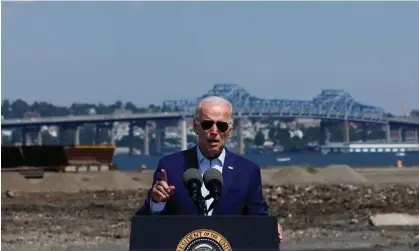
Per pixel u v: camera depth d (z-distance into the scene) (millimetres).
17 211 42594
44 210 43406
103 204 47906
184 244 7477
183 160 8516
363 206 43125
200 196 8125
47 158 100938
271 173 91250
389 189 57438
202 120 8391
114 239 29531
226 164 8445
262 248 7469
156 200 8102
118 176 68438
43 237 30031
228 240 7480
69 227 33938
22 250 26516
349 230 31578
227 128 8414
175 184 8359
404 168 125562
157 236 7480
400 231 30953
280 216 38594
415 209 40594
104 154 111625
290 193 54406
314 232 31062
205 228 7492
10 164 98188
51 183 65188
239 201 8320
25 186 64062
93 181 68062
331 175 77688
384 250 25422
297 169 75875
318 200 48344
